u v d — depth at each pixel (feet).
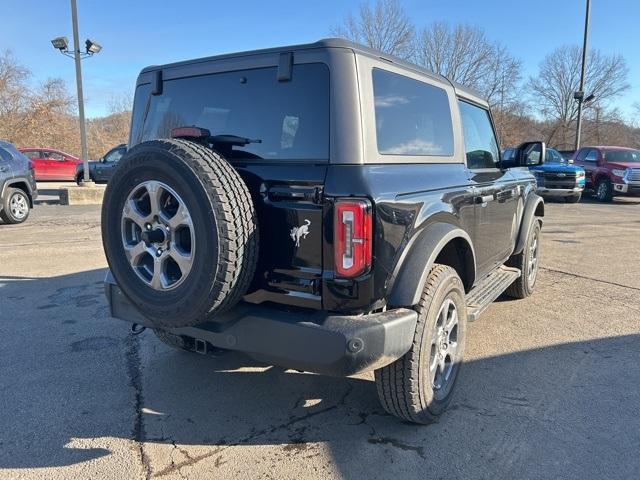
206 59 10.07
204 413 10.73
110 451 9.37
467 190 11.53
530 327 15.64
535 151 15.49
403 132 9.78
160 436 9.89
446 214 10.23
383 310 8.70
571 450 9.29
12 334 15.05
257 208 8.66
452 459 9.05
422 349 9.23
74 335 15.01
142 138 11.48
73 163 82.33
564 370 12.60
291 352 8.26
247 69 9.43
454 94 12.26
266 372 12.69
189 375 12.50
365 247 7.94
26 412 10.69
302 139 8.64
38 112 124.67
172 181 8.05
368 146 8.44
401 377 9.29
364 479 8.57
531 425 10.12
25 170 37.68
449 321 10.49
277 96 8.98
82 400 11.24
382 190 8.27
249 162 9.04
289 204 8.38
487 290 14.02
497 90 134.62
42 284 20.45
